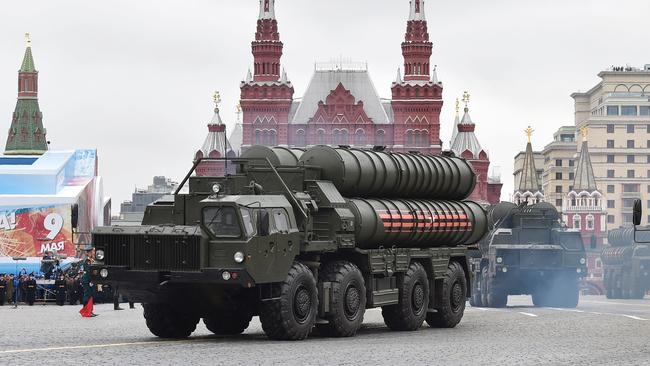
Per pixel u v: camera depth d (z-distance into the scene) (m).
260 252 22.73
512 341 23.75
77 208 28.31
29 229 75.69
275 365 17.88
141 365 17.47
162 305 24.48
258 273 22.67
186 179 24.39
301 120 196.00
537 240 49.09
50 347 20.77
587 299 65.62
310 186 25.77
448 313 30.39
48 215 75.81
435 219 30.16
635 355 20.27
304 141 195.25
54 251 75.62
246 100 194.25
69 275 56.91
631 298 68.06
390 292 27.75
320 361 18.61
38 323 32.03
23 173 77.06
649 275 64.94
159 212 23.78
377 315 38.75
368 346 21.95
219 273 22.47
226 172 25.19
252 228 22.73
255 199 23.34
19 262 73.50
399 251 28.22
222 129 198.00
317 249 24.77
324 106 195.00
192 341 23.16
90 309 37.66
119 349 20.38
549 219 49.50
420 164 30.50
